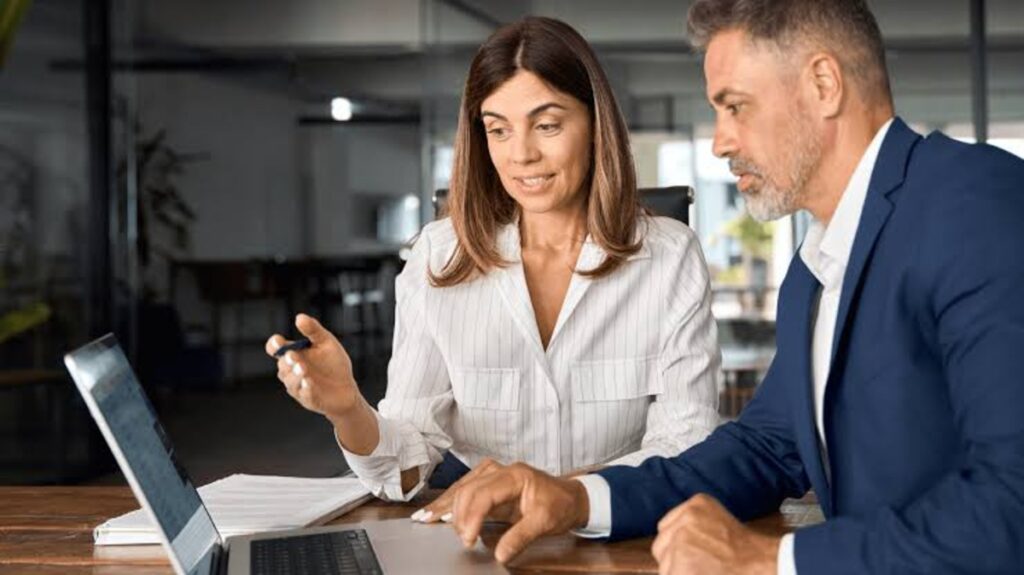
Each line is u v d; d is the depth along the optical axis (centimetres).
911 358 138
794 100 140
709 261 608
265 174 696
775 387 173
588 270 207
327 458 638
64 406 668
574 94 200
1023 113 584
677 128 615
